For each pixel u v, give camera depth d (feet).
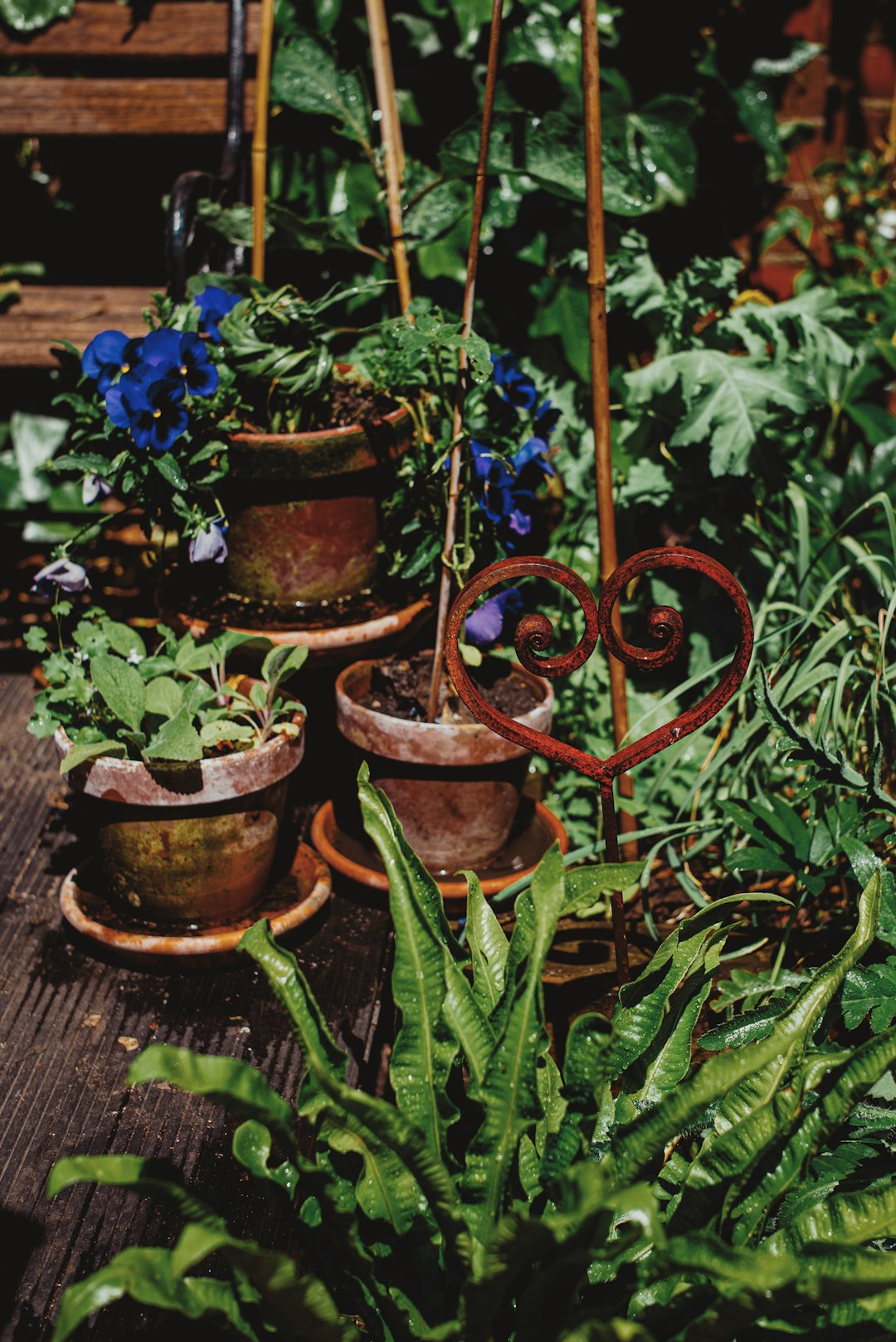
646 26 8.93
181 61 9.46
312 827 6.45
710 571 4.19
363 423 6.27
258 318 6.40
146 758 5.11
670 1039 4.13
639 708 7.60
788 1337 3.39
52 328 8.09
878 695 5.91
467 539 6.01
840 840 4.87
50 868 6.34
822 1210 3.45
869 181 11.91
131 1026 5.26
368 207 8.57
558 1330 3.25
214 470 6.15
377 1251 3.69
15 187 10.09
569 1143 3.50
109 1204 4.41
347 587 6.63
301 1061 5.09
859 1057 3.48
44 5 8.81
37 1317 3.98
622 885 3.86
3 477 8.66
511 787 5.98
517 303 8.77
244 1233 4.30
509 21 8.39
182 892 5.45
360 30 8.61
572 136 7.13
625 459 8.11
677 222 9.55
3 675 8.16
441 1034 3.65
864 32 11.81
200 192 7.55
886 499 6.43
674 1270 3.17
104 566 9.23
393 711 6.23
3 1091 4.90
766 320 7.94
